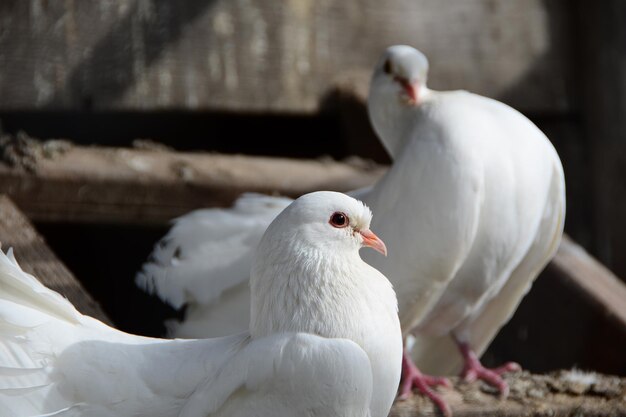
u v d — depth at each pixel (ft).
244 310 26.94
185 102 39.47
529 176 25.86
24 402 18.94
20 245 27.35
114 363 19.45
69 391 19.27
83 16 38.04
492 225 25.59
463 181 24.93
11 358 18.94
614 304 31.45
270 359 18.69
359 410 18.98
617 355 30.58
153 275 27.58
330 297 19.80
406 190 25.50
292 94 40.98
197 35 39.65
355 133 40.06
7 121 38.22
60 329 19.52
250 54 40.42
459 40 43.27
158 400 19.42
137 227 37.55
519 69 43.60
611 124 42.06
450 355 29.07
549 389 24.41
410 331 26.61
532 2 43.93
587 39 43.27
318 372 18.56
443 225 24.97
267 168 34.96
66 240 37.47
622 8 41.50
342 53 41.91
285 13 40.98
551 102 43.73
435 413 24.11
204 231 27.58
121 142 40.45
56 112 38.34
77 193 32.58
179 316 36.40
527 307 34.42
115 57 38.47
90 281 37.58
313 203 20.21
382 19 42.50
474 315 27.48
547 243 27.53
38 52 37.45
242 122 42.45
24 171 32.12
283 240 19.97
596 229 42.73
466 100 27.02
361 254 25.93
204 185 33.63
